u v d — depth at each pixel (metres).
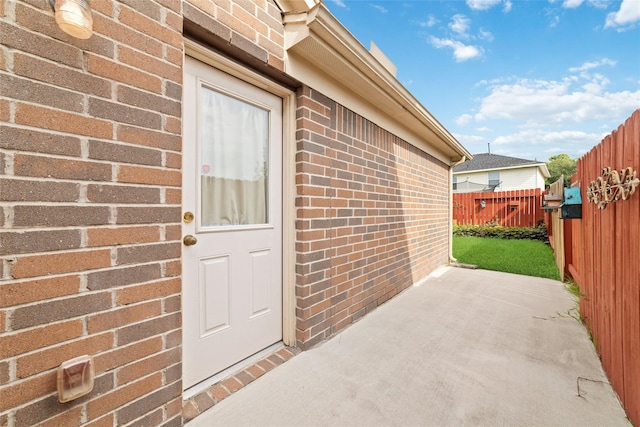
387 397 1.81
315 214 2.47
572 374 2.07
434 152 5.42
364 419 1.63
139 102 1.35
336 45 2.27
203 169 1.86
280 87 2.26
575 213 2.98
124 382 1.32
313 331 2.47
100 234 1.23
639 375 1.50
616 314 1.86
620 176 1.73
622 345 1.74
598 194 2.17
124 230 1.31
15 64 1.01
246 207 2.15
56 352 1.11
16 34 1.01
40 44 1.06
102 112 1.23
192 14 1.57
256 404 1.74
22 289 1.03
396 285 3.97
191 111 1.76
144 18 1.37
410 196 4.43
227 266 2.00
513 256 6.41
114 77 1.26
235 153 2.06
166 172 1.46
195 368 1.80
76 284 1.16
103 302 1.24
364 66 2.59
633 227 1.59
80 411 1.18
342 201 2.85
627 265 1.68
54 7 1.03
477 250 7.21
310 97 2.41
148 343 1.40
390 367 2.15
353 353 2.35
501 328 2.85
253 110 2.19
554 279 4.74
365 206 3.24
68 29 1.05
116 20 1.27
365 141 3.23
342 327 2.86
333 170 2.71
